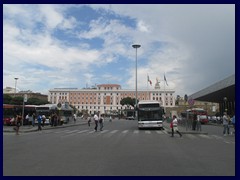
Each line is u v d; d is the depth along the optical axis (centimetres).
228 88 5325
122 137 2452
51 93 17925
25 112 4588
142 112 3662
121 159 1216
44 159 1209
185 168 1029
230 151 1530
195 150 1568
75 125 5091
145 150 1540
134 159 1218
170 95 17200
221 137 2573
